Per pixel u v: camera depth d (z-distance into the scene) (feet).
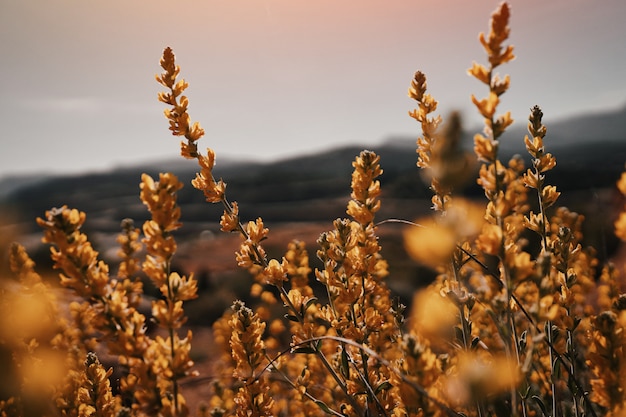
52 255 4.73
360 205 8.33
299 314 8.21
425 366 4.36
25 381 6.91
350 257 8.34
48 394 7.05
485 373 3.71
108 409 6.79
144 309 22.31
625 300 6.27
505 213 4.29
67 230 4.75
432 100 8.16
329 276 8.43
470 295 6.63
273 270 8.34
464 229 3.02
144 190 4.79
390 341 9.82
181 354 4.81
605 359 4.98
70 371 7.39
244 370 7.73
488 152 4.23
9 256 8.29
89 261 4.80
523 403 6.50
